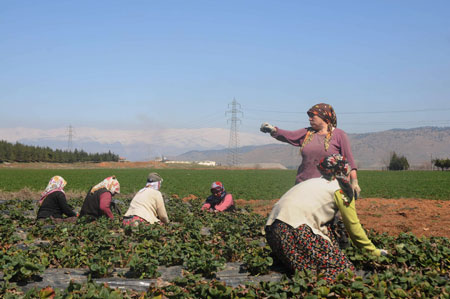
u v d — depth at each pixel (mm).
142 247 6328
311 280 4387
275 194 29094
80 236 7426
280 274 5148
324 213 4840
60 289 4664
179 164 134875
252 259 5285
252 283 4488
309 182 4957
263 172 85125
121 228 8656
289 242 4750
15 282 4703
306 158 5914
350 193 4848
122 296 4188
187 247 6031
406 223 10164
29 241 6801
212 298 4195
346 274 4527
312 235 4707
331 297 4102
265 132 6410
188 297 4277
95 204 9445
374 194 27953
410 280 4426
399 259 5148
